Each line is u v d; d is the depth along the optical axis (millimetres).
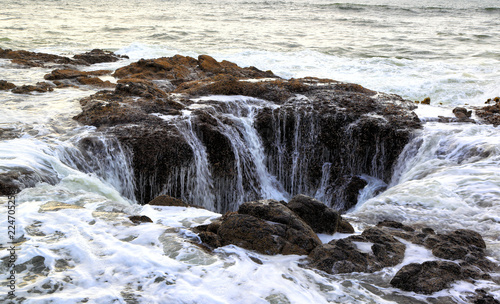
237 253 4145
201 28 31156
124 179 8047
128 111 9398
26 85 11375
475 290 3736
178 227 4793
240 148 9539
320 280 3777
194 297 3365
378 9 50688
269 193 9898
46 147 7477
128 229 4633
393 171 9453
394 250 4402
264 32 30172
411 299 3566
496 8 52781
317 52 21797
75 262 3873
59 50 20328
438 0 80312
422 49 24281
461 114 10516
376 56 22328
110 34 27031
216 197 9234
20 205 5262
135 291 3436
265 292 3512
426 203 6434
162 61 14633
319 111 10352
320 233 4816
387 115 10328
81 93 11312
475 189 6738
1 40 21906
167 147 8406
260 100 11031
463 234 4789
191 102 10461
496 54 22078
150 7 49719
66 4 48969
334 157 10102
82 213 5043
